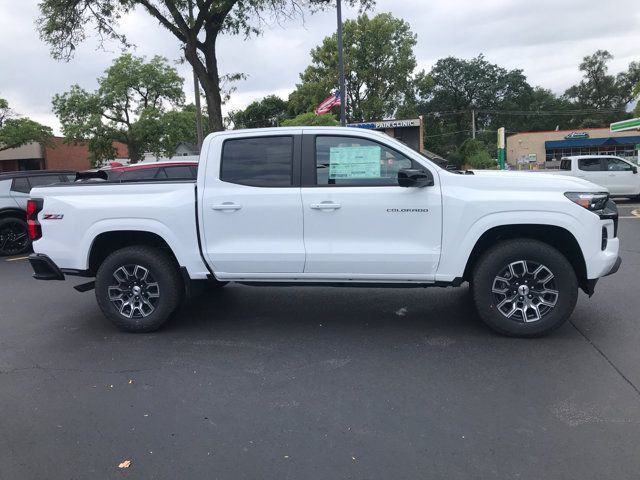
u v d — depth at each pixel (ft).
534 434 10.81
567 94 272.31
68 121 114.32
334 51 158.51
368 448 10.47
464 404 12.18
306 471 9.78
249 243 16.87
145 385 13.79
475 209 15.62
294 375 14.15
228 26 53.52
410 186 15.64
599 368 13.91
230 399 12.83
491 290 16.07
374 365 14.64
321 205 16.28
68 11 50.08
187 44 50.85
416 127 124.36
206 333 17.87
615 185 61.77
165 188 17.33
